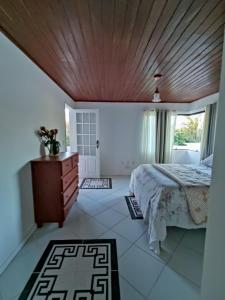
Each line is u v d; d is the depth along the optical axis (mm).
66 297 1309
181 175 2482
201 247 1914
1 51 1533
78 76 2766
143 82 3078
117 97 4383
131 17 1342
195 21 1383
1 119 1546
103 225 2330
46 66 2359
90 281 1447
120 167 5133
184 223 1915
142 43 1734
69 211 2648
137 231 2197
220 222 841
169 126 4844
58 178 2168
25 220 1973
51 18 1358
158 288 1391
